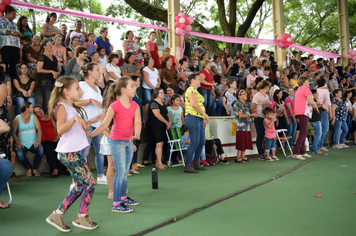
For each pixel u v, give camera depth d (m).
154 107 6.50
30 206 3.82
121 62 8.27
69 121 2.88
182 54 8.80
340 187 4.45
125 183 3.77
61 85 2.93
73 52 7.68
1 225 3.15
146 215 3.39
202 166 6.68
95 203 3.91
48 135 5.82
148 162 7.05
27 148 5.67
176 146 6.80
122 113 3.45
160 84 7.75
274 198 3.96
